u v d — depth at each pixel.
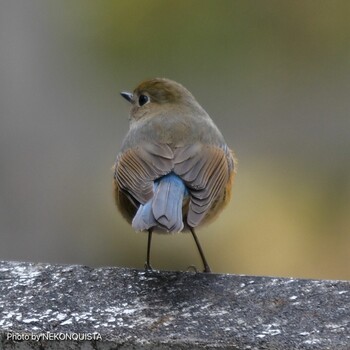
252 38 15.92
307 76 16.30
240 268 14.31
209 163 8.25
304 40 16.27
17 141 14.77
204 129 8.67
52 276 7.05
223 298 6.70
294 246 14.68
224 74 15.84
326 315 6.46
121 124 15.24
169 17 15.48
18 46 14.91
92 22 15.34
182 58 15.63
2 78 14.82
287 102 16.17
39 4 15.06
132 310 6.57
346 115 16.27
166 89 9.27
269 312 6.51
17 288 6.89
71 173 14.89
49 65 15.13
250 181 15.45
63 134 15.02
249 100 16.00
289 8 16.08
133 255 14.46
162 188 7.83
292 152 15.98
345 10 16.20
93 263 14.51
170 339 6.18
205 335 6.23
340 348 6.11
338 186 15.73
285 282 6.87
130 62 15.46
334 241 14.95
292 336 6.23
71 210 14.77
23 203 14.62
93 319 6.46
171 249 14.26
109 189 14.80
